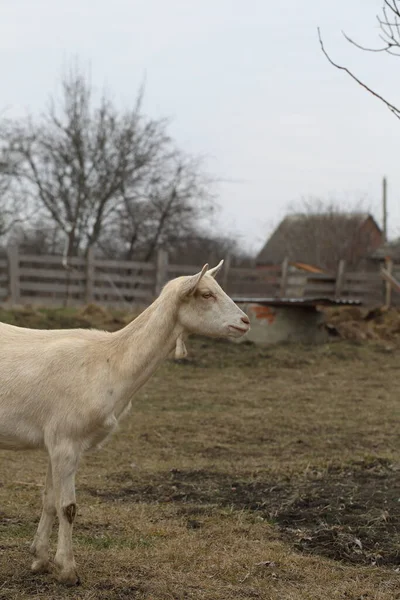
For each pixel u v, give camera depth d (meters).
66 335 5.38
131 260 31.25
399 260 38.47
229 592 5.14
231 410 11.72
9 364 5.14
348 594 5.19
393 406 12.27
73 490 5.11
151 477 7.98
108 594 5.00
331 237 41.62
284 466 8.45
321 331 18.45
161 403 12.10
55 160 30.52
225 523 6.52
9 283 21.89
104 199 30.45
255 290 26.59
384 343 18.66
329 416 11.41
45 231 31.30
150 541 6.05
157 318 5.37
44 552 5.30
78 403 5.09
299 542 6.14
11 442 5.18
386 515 6.63
